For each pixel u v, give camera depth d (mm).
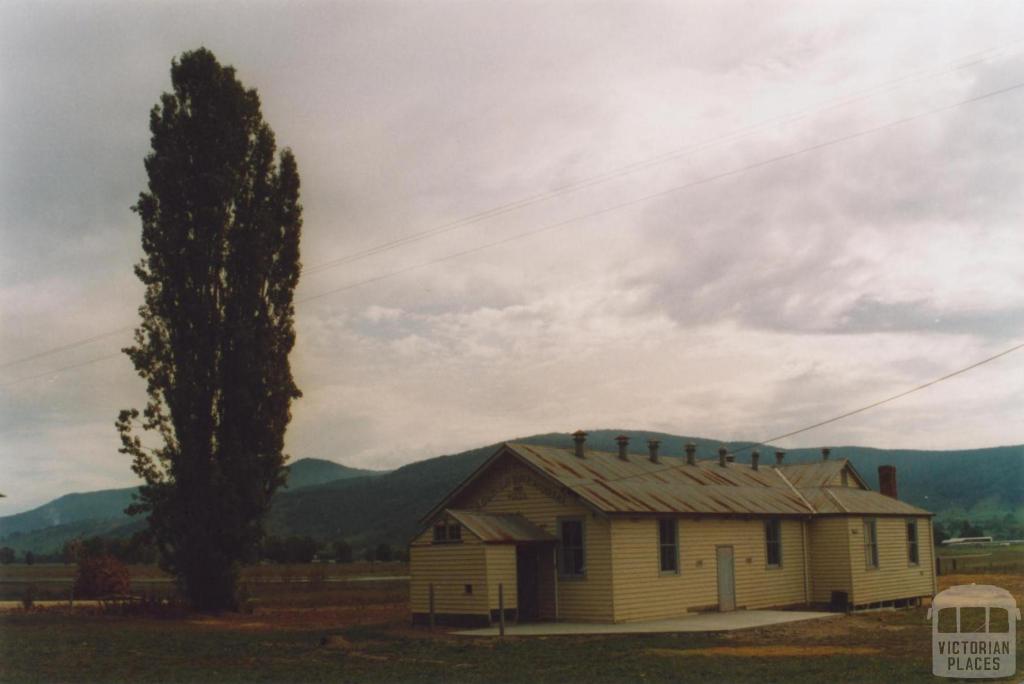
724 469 43219
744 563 36938
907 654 22438
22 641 27234
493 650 24109
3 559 152875
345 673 20141
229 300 40719
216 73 41594
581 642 25828
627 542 31438
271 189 42469
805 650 23625
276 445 40531
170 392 39312
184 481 39062
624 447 38750
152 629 31594
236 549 39250
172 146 40844
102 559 52125
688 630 28250
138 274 40312
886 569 42062
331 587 61250
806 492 42656
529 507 33094
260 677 19625
